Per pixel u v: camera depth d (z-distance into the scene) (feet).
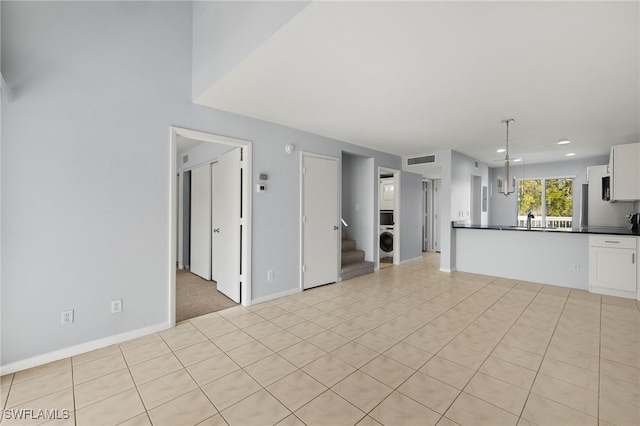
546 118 11.60
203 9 9.21
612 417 5.32
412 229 21.27
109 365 7.20
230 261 12.41
